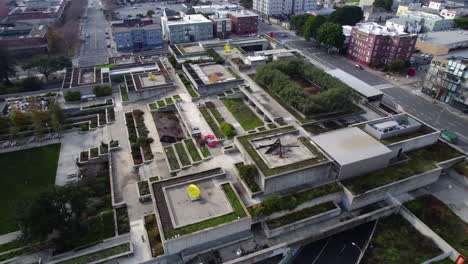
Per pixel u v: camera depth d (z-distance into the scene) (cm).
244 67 11869
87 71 12200
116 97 10869
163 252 5400
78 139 8781
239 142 7212
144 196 6550
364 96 9869
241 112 9538
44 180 7306
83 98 10538
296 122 8594
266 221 5944
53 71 12388
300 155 6825
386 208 6431
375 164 6819
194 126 8881
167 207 5759
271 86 9981
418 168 6988
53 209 5338
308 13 19262
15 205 5300
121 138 8719
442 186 7212
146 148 8106
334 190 6356
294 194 6266
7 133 8969
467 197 6900
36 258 5400
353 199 6194
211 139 8138
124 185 7012
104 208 6481
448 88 10394
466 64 9694
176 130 8981
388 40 13288
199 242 5453
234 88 10750
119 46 15625
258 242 5775
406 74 13062
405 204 6531
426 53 14775
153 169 7425
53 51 14825
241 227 5675
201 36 16850
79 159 7950
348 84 10500
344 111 9062
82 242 5659
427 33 15800
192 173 6594
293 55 12706
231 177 6856
